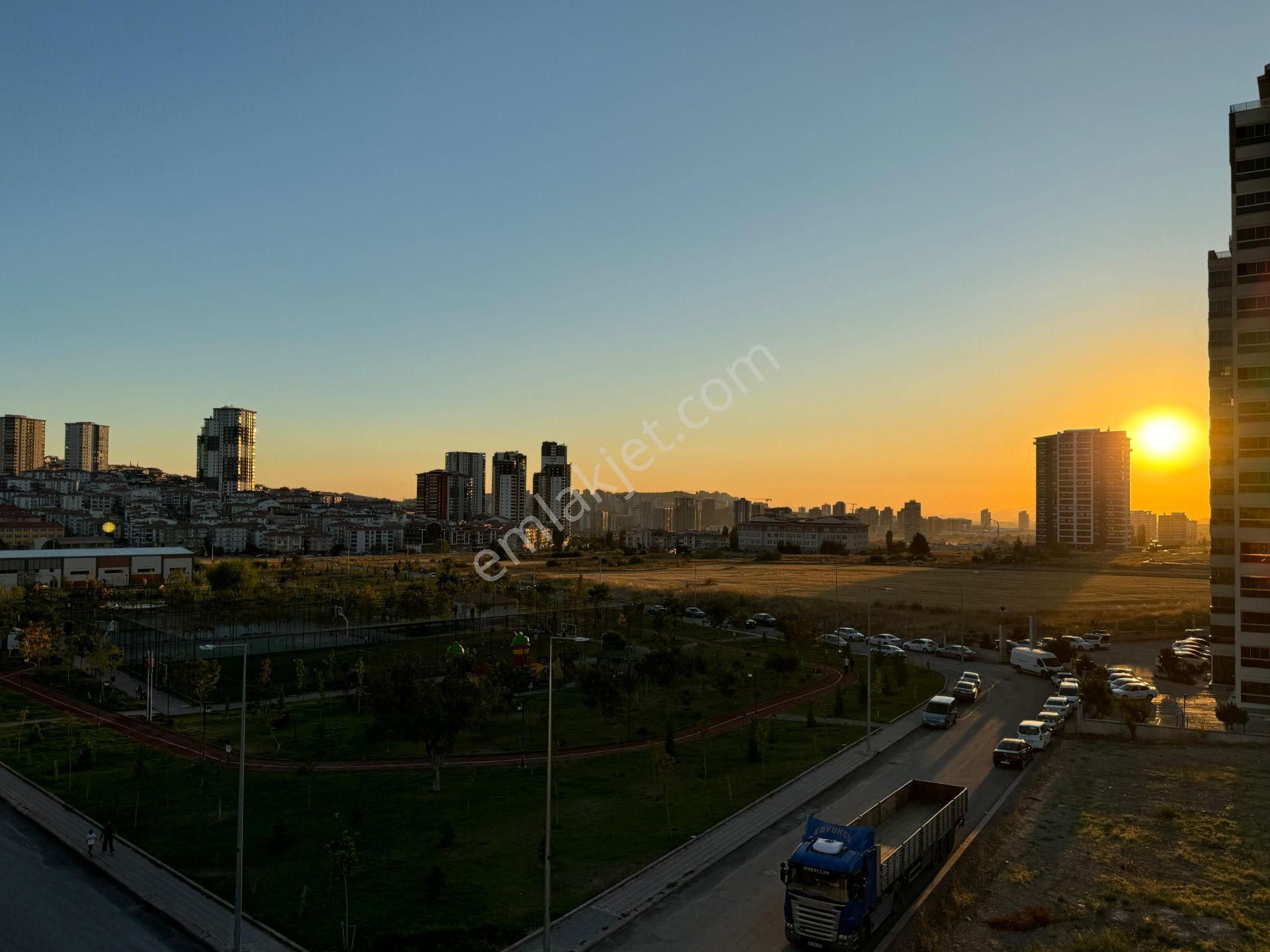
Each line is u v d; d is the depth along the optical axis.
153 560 197.38
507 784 51.75
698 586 188.75
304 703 77.00
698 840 42.00
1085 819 45.69
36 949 30.77
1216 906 34.25
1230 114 81.00
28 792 50.00
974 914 33.81
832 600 158.62
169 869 38.22
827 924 29.73
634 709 74.75
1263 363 78.69
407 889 35.88
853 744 61.91
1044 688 86.19
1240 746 63.12
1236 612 79.25
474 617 123.81
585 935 31.83
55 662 96.81
